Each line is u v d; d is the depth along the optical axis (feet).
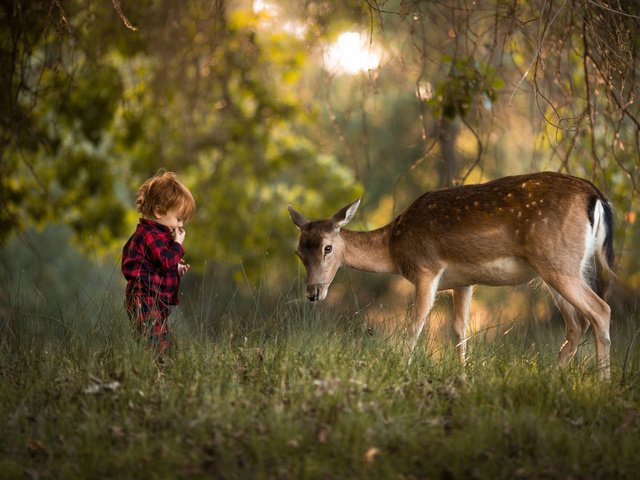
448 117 46.42
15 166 61.62
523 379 29.91
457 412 27.17
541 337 39.52
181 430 25.07
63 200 72.33
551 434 24.90
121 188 95.55
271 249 78.02
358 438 24.44
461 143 73.46
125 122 72.64
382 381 29.66
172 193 33.58
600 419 27.04
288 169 83.56
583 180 34.76
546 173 35.17
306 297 38.42
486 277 36.45
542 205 34.30
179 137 72.74
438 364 32.60
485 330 37.27
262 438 24.31
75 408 26.73
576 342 35.99
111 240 74.23
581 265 34.14
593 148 42.88
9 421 25.82
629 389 31.22
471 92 46.11
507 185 35.42
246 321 36.78
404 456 23.86
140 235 33.50
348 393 27.43
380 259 39.11
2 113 51.08
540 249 34.19
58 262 104.83
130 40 59.52
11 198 65.36
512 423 25.75
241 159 77.92
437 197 37.11
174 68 62.90
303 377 28.81
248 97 73.97
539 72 51.29
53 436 25.05
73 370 30.78
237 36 65.92
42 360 31.89
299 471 22.85
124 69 73.10
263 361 31.27
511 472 23.16
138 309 32.89
